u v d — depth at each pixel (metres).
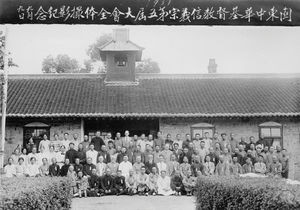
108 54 25.66
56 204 10.27
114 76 25.41
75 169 18.34
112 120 22.84
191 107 22.19
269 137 22.48
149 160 19.02
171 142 20.52
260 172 18.95
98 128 22.97
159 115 21.39
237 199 8.84
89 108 21.94
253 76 26.58
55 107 21.97
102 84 25.30
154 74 26.41
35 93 23.66
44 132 22.20
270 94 23.94
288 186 7.59
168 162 18.97
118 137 20.50
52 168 18.41
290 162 22.39
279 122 22.50
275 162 19.39
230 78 26.48
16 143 22.00
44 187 8.91
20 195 7.19
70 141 20.69
